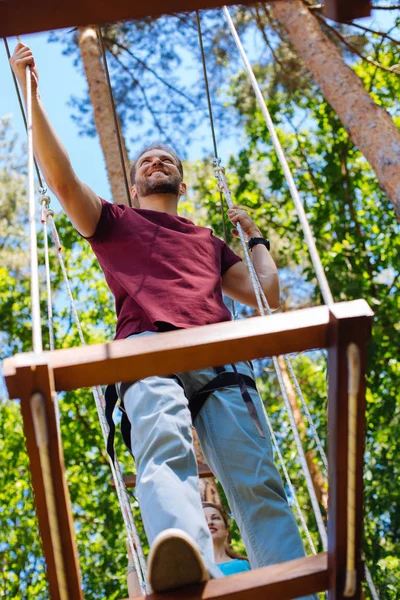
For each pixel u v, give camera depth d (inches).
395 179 250.4
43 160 109.7
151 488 85.8
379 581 317.7
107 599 363.6
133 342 68.1
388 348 385.7
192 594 73.7
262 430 103.6
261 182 457.1
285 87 401.7
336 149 438.0
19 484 388.5
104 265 116.0
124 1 83.0
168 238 116.7
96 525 391.5
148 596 73.8
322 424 373.1
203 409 108.0
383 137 260.7
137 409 96.8
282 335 68.0
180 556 72.2
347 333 66.9
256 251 136.9
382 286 398.9
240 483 102.3
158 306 107.4
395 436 343.9
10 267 457.7
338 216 427.8
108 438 102.4
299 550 97.8
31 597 370.6
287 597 75.0
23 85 109.7
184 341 67.6
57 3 82.9
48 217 146.8
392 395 369.4
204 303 109.6
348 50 380.5
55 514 67.7
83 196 112.0
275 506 101.0
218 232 421.1
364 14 99.0
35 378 63.8
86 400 411.2
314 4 327.9
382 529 337.4
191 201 447.2
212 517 157.9
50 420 64.6
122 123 381.1
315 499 80.4
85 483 394.0
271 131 87.8
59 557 69.3
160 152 134.1
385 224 418.9
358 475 70.7
